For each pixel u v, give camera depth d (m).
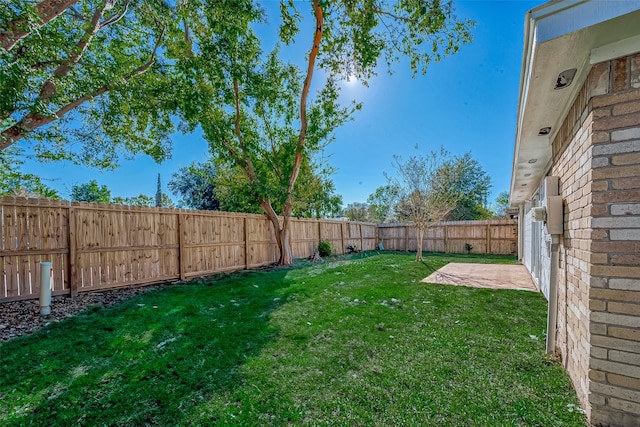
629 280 1.56
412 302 4.48
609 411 1.61
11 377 2.32
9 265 4.26
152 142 7.70
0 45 3.26
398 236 15.32
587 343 1.75
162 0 6.18
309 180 12.60
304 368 2.46
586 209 1.80
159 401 2.01
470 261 9.95
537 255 5.63
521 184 6.22
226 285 5.93
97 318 3.78
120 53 6.38
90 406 1.96
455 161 12.83
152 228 6.10
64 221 4.82
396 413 1.84
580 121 1.97
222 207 14.10
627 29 1.45
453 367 2.42
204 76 7.79
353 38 7.38
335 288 5.57
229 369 2.45
